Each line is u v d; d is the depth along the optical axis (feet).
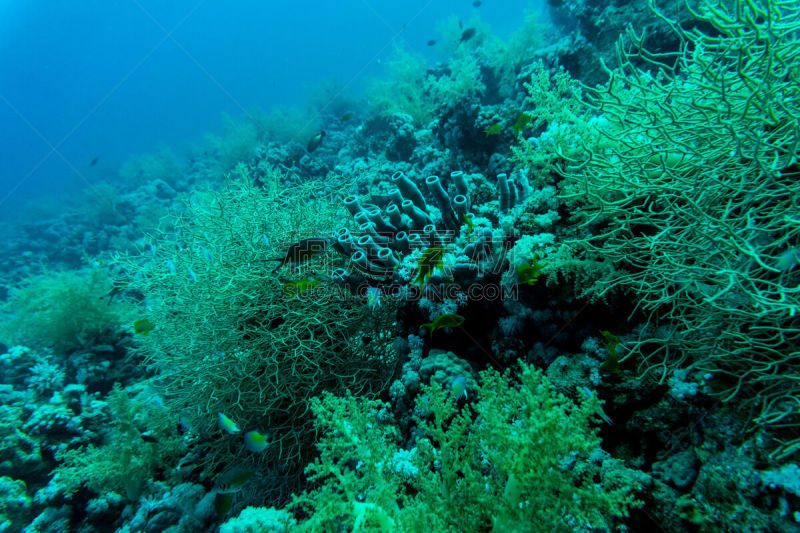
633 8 20.86
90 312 20.93
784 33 6.07
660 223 8.18
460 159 21.65
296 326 11.11
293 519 8.13
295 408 11.67
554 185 11.16
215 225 12.82
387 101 35.50
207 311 11.30
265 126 53.16
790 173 6.40
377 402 8.57
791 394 6.30
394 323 12.51
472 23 43.39
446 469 6.74
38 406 16.75
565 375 9.02
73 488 13.99
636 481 7.07
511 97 29.76
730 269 6.48
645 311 8.63
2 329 22.30
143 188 53.88
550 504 5.77
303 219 13.38
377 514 6.43
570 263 8.79
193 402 12.34
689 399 7.35
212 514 11.70
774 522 5.59
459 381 7.80
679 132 7.53
